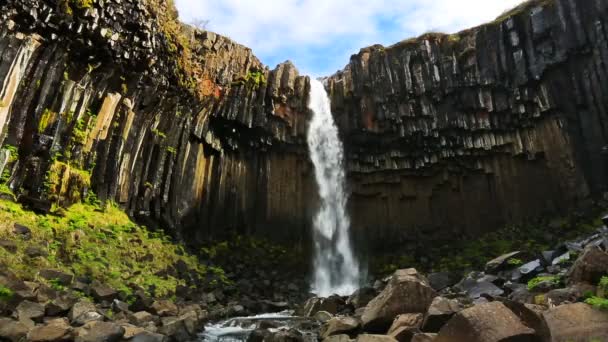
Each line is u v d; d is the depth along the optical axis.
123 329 8.48
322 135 27.73
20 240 12.31
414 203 27.50
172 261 17.83
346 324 9.22
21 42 14.34
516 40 24.69
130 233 17.36
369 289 13.91
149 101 19.44
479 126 25.67
